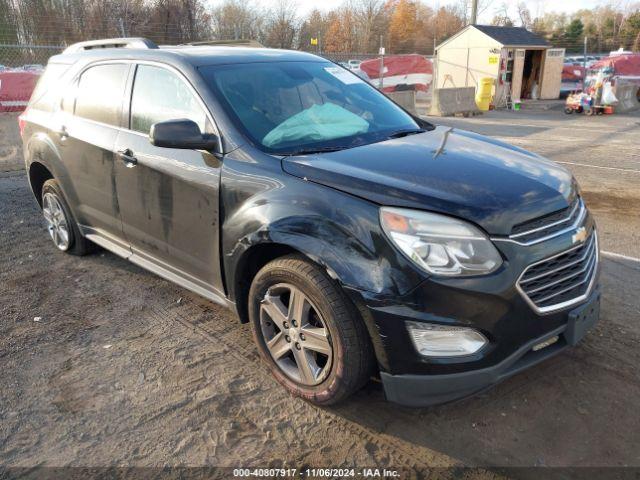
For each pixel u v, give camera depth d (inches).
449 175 109.0
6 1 557.9
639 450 103.0
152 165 141.6
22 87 358.9
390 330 97.1
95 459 103.7
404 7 2242.9
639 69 841.5
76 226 194.1
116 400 120.3
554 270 102.6
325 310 104.0
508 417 112.7
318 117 139.9
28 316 158.4
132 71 155.7
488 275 95.4
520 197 103.3
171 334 147.5
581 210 116.6
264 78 143.8
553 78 880.3
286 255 112.8
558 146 437.1
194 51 151.0
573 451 103.3
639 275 178.1
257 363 133.3
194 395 121.7
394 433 109.1
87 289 176.1
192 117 135.3
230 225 120.3
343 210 102.9
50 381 127.1
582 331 109.1
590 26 2477.9
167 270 151.3
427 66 842.2
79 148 170.6
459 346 96.7
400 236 97.0
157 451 105.6
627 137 482.0
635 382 122.0
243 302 128.0
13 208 270.8
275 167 116.7
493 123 610.2
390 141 133.0
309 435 109.2
